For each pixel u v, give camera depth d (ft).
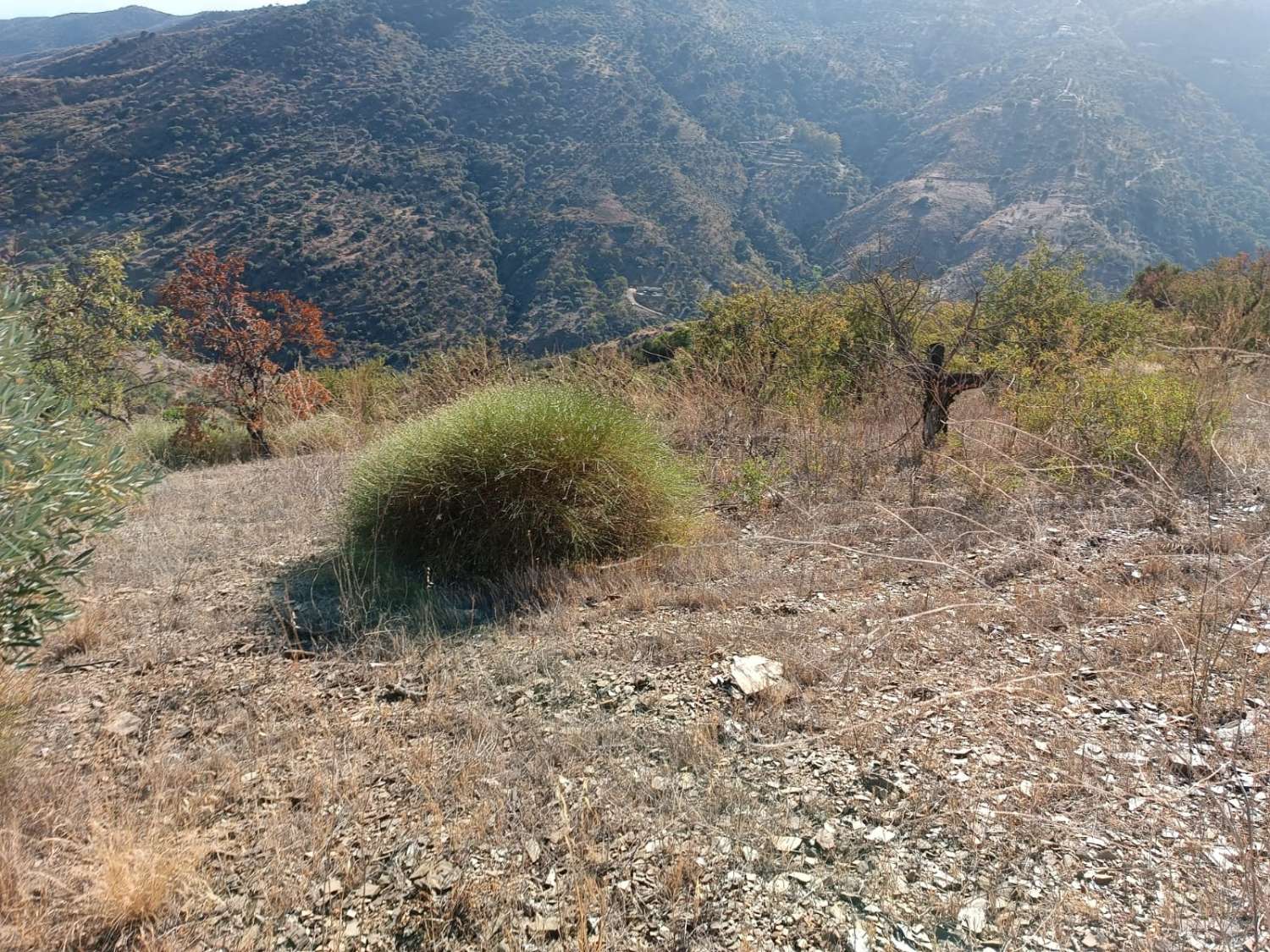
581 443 15.11
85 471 9.29
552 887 6.77
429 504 14.73
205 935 6.64
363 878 7.11
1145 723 8.48
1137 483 16.29
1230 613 10.38
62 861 7.56
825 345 26.35
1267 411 20.58
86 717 10.21
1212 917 5.88
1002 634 10.72
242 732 9.66
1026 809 7.22
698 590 12.96
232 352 34.55
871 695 9.40
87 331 33.47
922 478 18.26
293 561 15.83
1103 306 28.96
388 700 10.25
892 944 5.89
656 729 9.00
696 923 6.27
